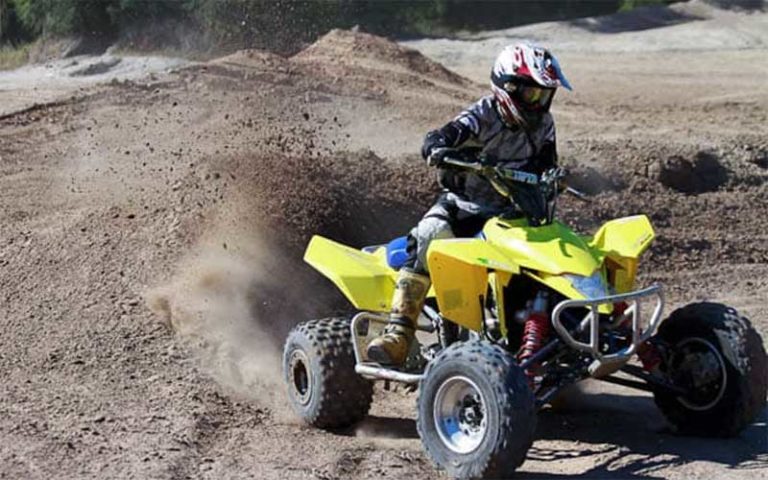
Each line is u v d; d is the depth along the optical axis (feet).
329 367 31.96
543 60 29.40
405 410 35.47
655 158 66.39
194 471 28.30
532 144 30.71
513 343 29.76
